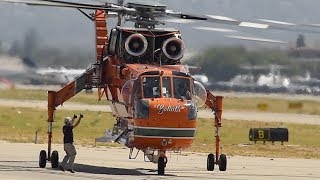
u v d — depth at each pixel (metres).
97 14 94.12
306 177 92.31
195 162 108.69
